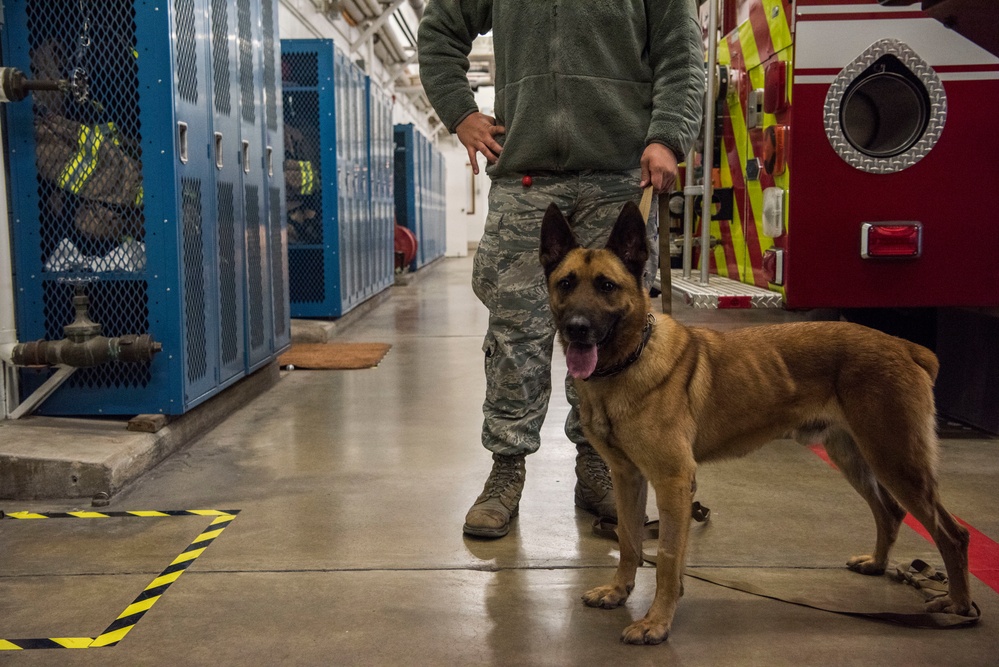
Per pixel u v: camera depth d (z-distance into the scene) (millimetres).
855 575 2703
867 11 3764
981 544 2922
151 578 2713
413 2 13898
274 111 6023
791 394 2455
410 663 2162
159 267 4008
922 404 2344
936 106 3805
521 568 2787
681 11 2973
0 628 2373
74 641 2291
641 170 3014
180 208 4039
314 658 2191
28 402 3980
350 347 7691
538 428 3236
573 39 2992
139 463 3795
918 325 4746
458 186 28609
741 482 3680
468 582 2672
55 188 3959
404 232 15367
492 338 3170
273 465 4027
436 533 3115
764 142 4215
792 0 3807
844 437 2691
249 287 5293
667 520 2293
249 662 2172
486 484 3227
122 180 3973
